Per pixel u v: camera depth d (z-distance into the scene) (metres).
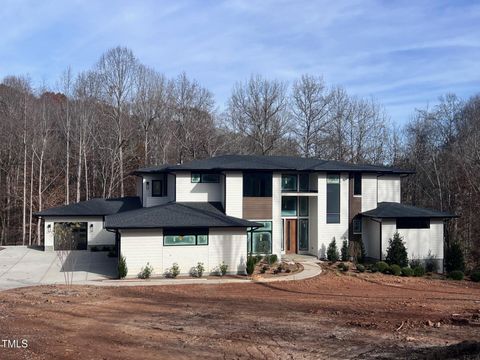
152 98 52.66
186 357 10.34
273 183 28.98
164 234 24.28
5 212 48.28
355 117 55.03
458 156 40.94
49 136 49.91
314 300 17.83
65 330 12.73
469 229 39.50
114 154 48.66
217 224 24.67
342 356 10.24
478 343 9.82
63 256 30.02
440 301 17.78
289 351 10.70
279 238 28.88
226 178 28.30
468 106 46.94
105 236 33.03
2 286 20.64
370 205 31.27
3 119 49.25
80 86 50.66
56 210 32.94
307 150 55.28
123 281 22.59
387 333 12.21
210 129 54.16
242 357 10.31
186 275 24.45
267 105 54.72
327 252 29.75
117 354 10.55
